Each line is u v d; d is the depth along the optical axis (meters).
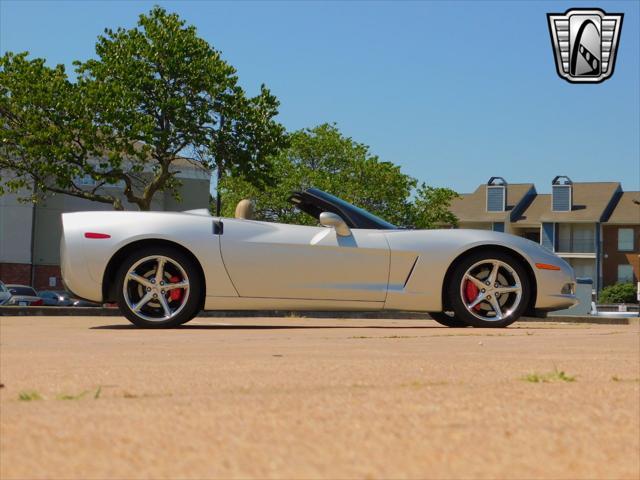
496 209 58.44
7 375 2.58
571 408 1.86
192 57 26.88
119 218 6.39
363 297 6.55
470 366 2.87
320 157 37.28
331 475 1.19
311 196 6.81
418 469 1.25
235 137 27.08
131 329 6.27
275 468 1.21
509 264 6.64
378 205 37.69
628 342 4.57
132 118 25.83
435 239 6.65
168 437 1.42
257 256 6.43
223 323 8.09
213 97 26.58
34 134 25.53
